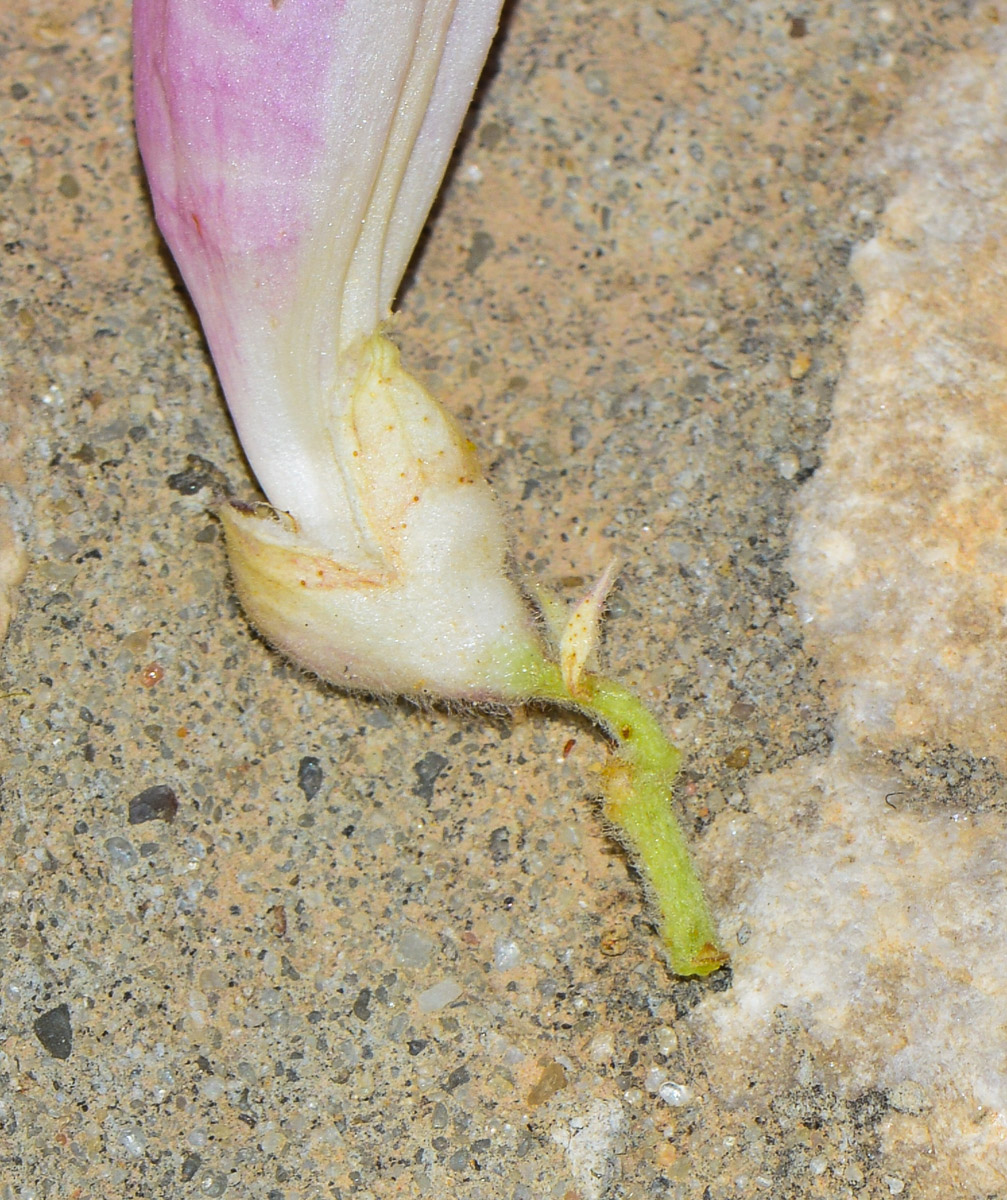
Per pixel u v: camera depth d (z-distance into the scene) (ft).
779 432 0.74
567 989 0.71
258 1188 0.70
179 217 0.70
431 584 0.70
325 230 0.69
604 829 0.72
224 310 0.70
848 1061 0.71
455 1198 0.70
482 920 0.72
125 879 0.72
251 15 0.68
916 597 0.73
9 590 0.73
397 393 0.70
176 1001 0.71
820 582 0.73
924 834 0.72
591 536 0.74
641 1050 0.71
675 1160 0.70
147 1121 0.71
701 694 0.73
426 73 0.69
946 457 0.74
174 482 0.74
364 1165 0.71
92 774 0.72
